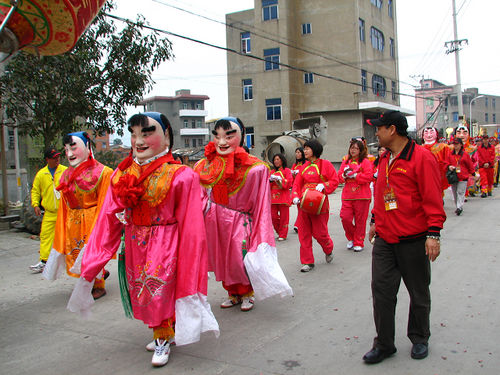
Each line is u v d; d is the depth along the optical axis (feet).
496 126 140.36
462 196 35.63
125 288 13.04
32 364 12.44
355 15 93.45
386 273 11.53
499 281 17.95
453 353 11.84
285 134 63.67
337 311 15.53
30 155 58.85
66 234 17.79
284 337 13.53
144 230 12.17
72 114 31.55
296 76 97.91
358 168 24.35
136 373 11.68
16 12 12.20
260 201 15.40
